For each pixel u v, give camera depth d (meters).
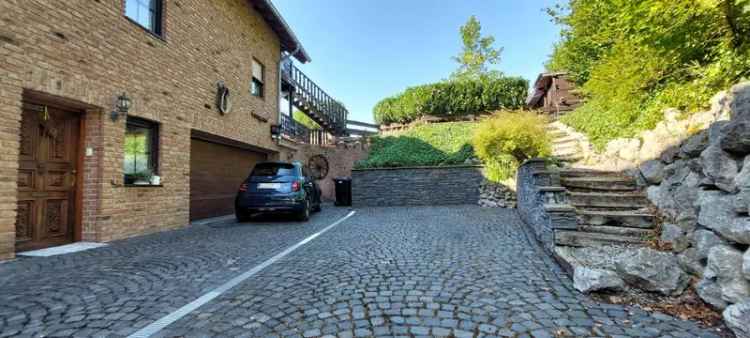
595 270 2.98
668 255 3.02
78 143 5.32
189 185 7.42
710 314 2.43
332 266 3.87
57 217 5.03
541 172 5.05
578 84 11.95
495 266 3.74
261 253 4.56
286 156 13.13
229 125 8.94
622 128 5.62
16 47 4.14
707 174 2.84
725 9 3.17
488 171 10.78
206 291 3.04
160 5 6.68
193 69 7.52
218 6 8.52
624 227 4.16
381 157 13.70
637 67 4.53
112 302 2.78
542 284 3.12
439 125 16.06
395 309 2.61
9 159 4.07
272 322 2.40
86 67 5.03
